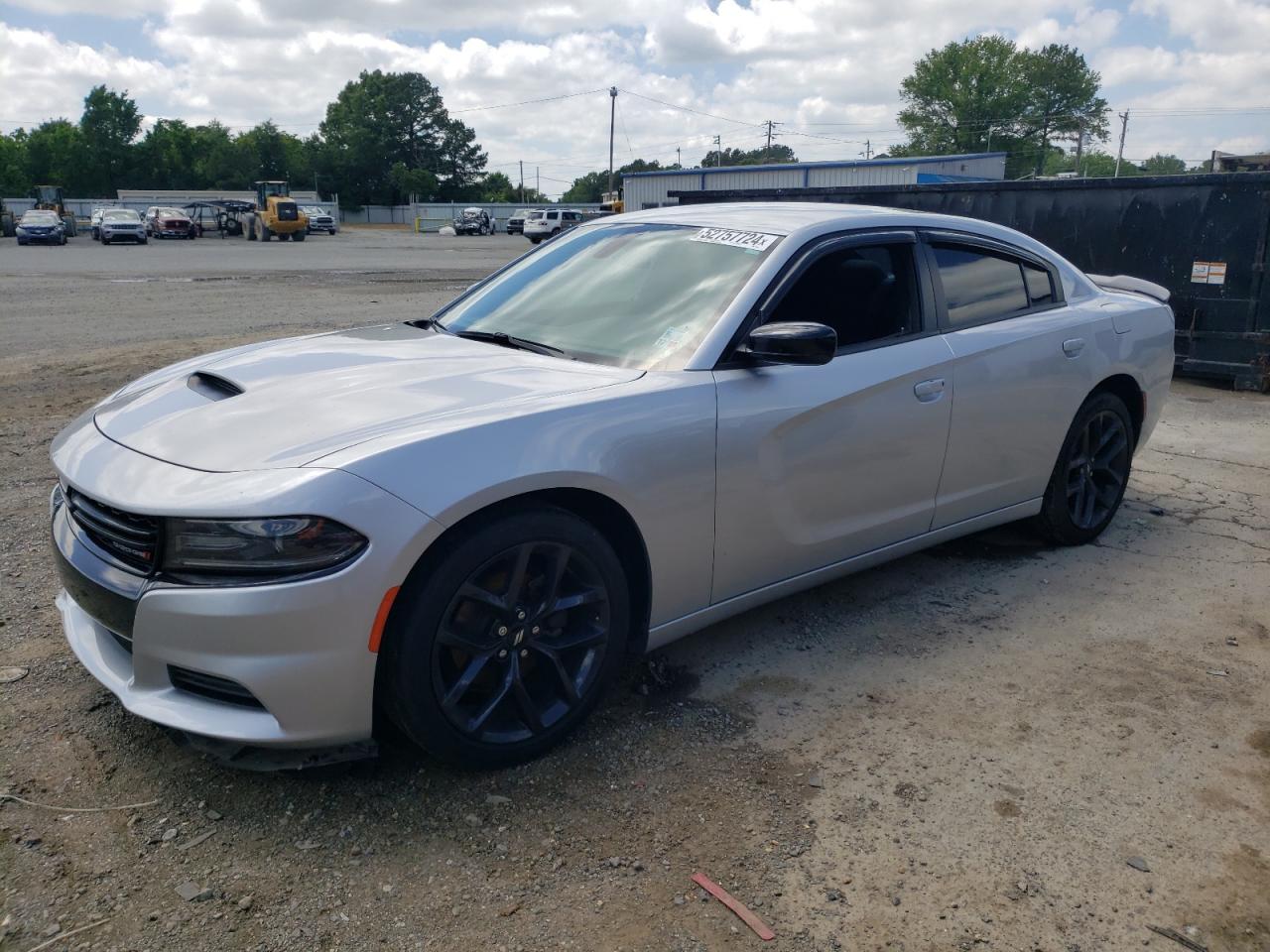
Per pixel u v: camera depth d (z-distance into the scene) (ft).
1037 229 31.09
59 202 185.78
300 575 7.64
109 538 8.39
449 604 8.32
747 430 10.23
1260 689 11.16
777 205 13.08
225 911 7.36
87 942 7.00
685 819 8.64
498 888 7.73
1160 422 24.63
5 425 21.66
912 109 305.94
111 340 35.37
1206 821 8.77
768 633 12.37
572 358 10.76
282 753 8.24
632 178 139.74
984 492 13.46
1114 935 7.41
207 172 372.58
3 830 8.09
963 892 7.84
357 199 391.24
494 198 425.69
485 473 8.27
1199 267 28.32
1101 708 10.69
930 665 11.61
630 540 9.78
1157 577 14.46
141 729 9.61
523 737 9.18
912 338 12.19
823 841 8.40
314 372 10.11
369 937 7.18
